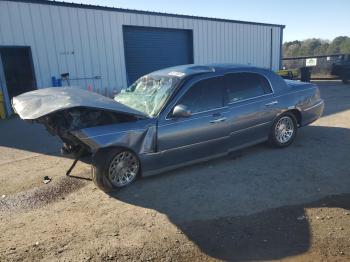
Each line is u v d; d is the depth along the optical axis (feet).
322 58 98.63
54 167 19.69
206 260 10.29
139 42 57.88
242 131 18.80
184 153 16.85
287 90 20.86
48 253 10.91
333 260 10.09
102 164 14.84
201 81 17.48
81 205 14.35
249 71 19.61
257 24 76.28
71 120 14.78
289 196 14.30
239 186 15.52
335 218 12.35
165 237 11.59
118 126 15.11
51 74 47.39
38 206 14.49
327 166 17.65
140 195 15.03
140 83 19.66
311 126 27.40
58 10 47.03
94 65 51.67
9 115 43.34
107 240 11.53
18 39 43.96
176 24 61.46
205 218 12.78
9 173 19.11
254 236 11.44
